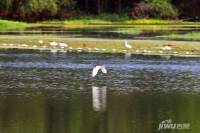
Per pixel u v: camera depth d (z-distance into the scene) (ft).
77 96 111.45
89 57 170.91
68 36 223.71
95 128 88.07
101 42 198.70
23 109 99.30
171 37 224.94
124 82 128.26
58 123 90.27
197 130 88.43
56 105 102.83
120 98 110.22
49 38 208.85
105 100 107.65
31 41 201.26
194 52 185.88
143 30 275.18
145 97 111.24
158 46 193.06
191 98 110.63
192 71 145.79
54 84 123.75
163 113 97.91
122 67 150.82
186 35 235.20
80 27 299.17
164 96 112.78
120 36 229.66
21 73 138.10
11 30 259.39
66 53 180.55
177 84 126.31
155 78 133.80
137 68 149.38
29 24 318.86
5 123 89.86
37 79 129.70
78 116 94.94
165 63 159.94
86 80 129.70
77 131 85.81
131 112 98.48
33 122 90.38
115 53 182.60
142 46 192.34
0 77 131.85
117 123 90.79
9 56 170.09
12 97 109.50
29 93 113.60
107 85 123.75
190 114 97.25
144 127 88.89
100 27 301.02
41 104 103.45
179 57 174.70
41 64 153.99
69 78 131.85
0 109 99.19
